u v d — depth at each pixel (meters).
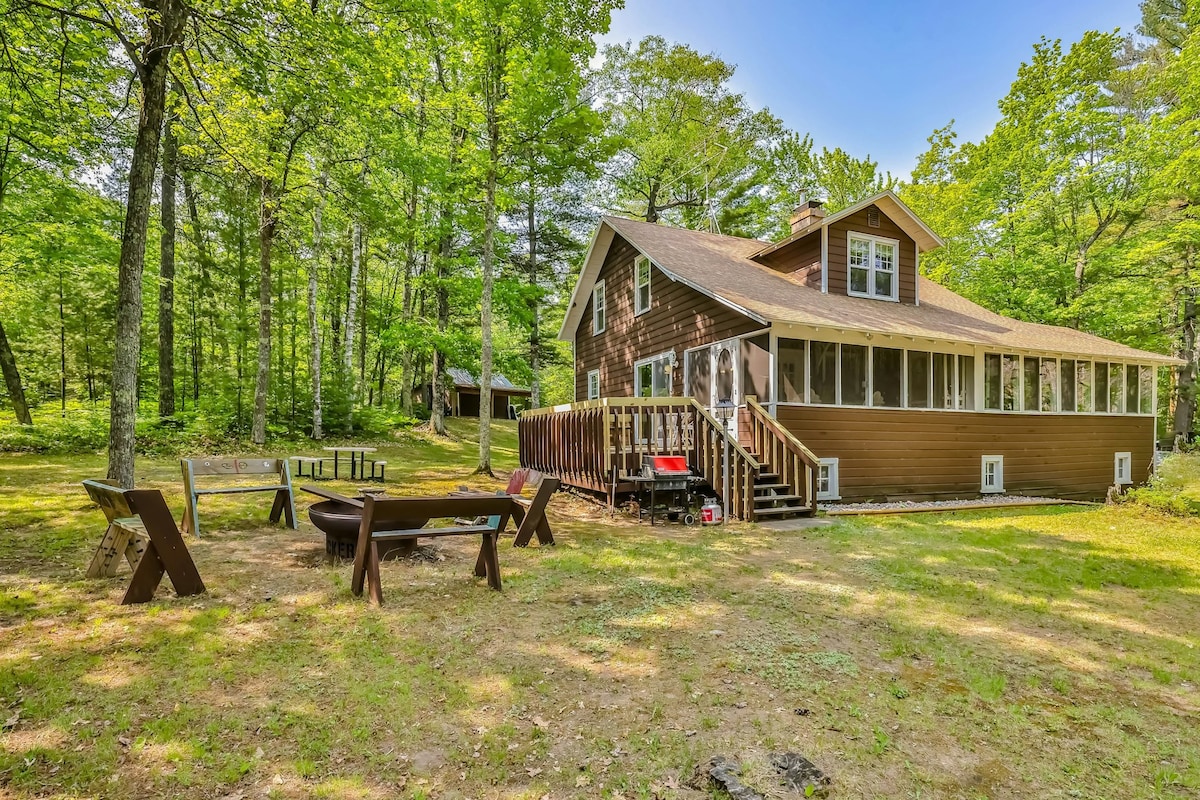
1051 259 20.02
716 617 4.46
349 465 14.29
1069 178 19.34
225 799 2.34
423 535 4.73
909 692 3.34
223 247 17.64
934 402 12.32
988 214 21.62
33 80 8.75
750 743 2.78
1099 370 14.84
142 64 7.43
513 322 20.06
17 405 13.98
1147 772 2.64
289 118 13.63
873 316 11.89
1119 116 20.45
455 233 19.47
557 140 13.39
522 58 11.91
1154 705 3.27
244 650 3.65
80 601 4.36
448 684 3.31
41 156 12.59
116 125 10.88
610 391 17.22
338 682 3.29
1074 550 6.96
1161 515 9.64
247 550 5.99
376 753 2.67
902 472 11.84
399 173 18.11
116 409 7.43
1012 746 2.82
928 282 17.42
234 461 6.89
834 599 4.95
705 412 9.41
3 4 7.44
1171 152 17.44
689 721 2.97
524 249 25.92
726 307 11.80
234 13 8.33
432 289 22.75
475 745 2.75
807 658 3.76
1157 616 4.72
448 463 15.66
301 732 2.81
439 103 13.11
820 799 2.39
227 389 16.58
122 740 2.70
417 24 10.99
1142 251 17.73
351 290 19.75
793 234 13.43
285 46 8.73
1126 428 15.21
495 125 12.70
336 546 5.75
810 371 11.01
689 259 13.78
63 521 6.82
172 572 4.49
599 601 4.77
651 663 3.64
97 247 15.95
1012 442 13.30
